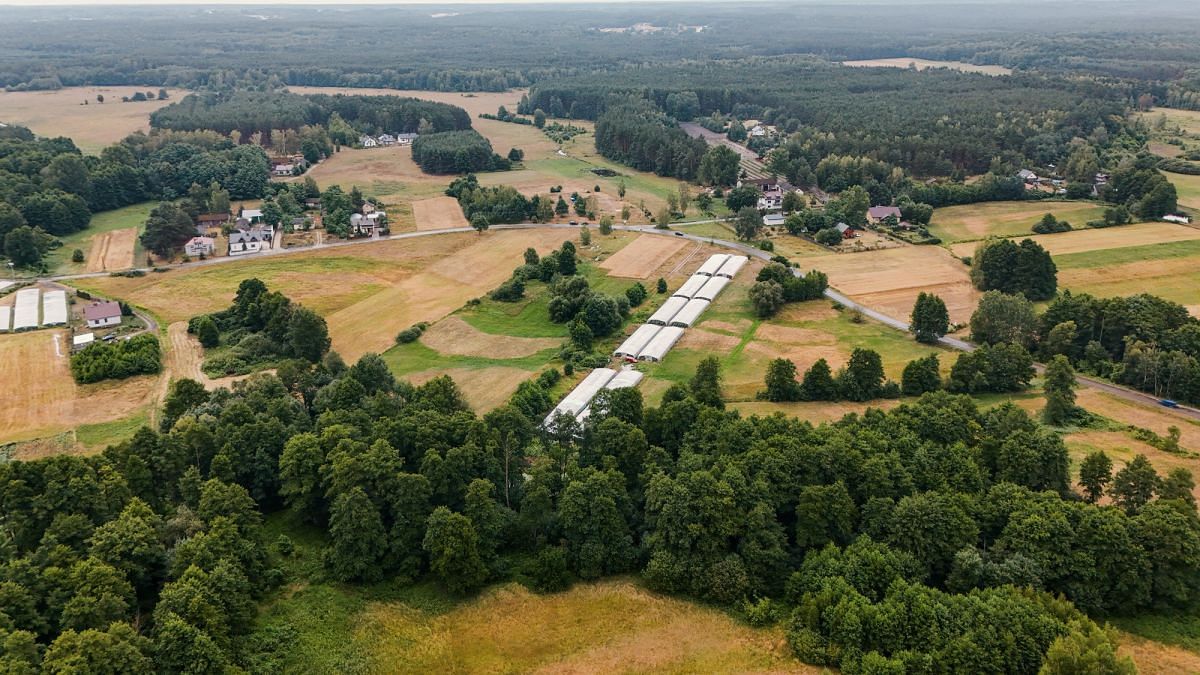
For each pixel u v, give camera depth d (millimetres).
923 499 81000
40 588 69875
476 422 97125
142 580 76125
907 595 71438
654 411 104562
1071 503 81562
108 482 84688
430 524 82125
